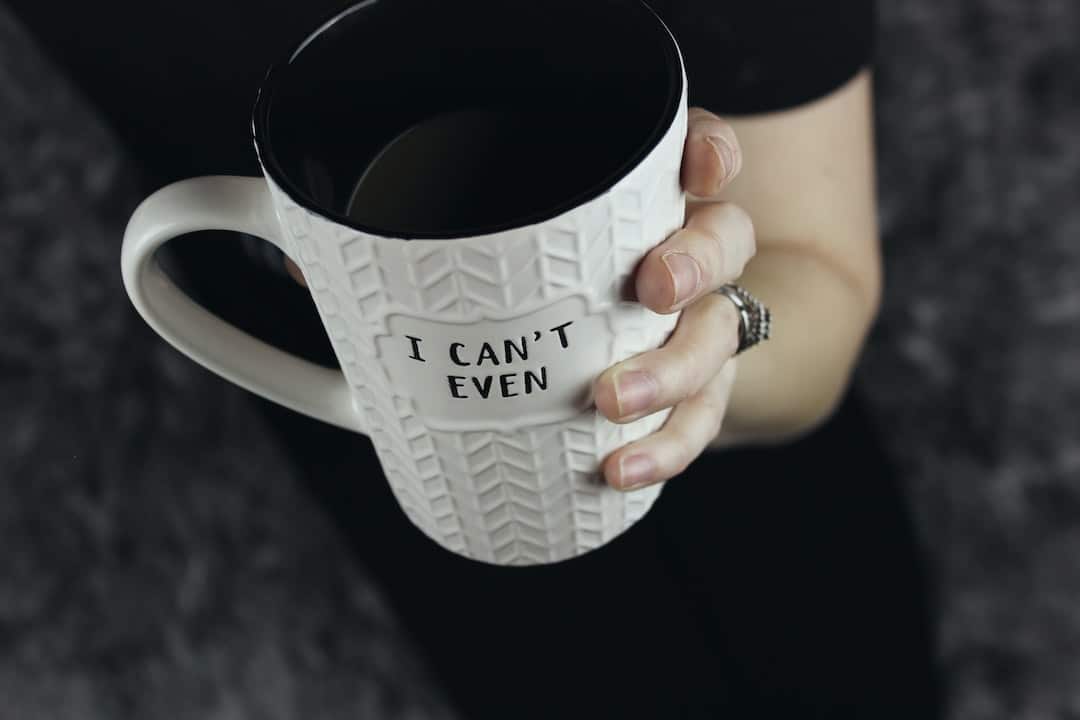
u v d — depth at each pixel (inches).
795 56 30.1
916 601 40.3
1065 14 54.4
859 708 40.3
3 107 56.9
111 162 57.4
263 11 31.1
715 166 20.1
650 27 19.8
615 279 19.9
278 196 19.5
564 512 22.1
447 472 21.5
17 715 60.3
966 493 56.7
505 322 19.6
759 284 30.5
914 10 55.1
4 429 60.9
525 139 20.7
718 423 24.4
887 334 57.8
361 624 59.7
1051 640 54.9
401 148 20.8
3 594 61.5
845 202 31.9
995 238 56.8
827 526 38.9
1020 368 56.9
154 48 31.5
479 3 20.3
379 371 20.6
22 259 59.1
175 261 31.3
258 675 59.6
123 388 60.2
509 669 40.1
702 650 40.1
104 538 61.1
